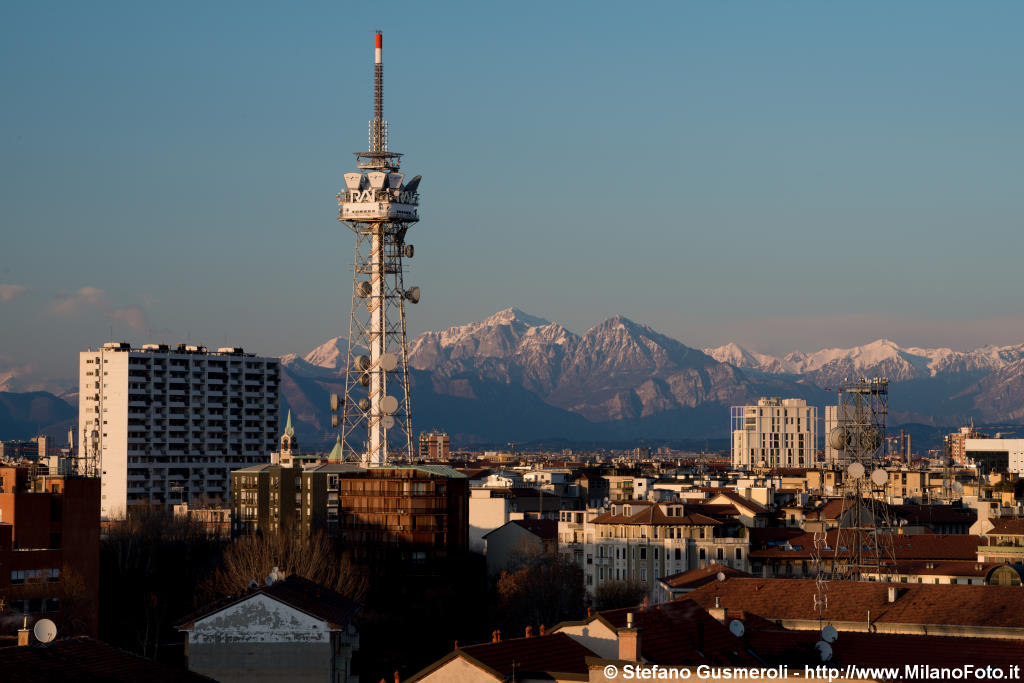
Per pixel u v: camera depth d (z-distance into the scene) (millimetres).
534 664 148750
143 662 140125
